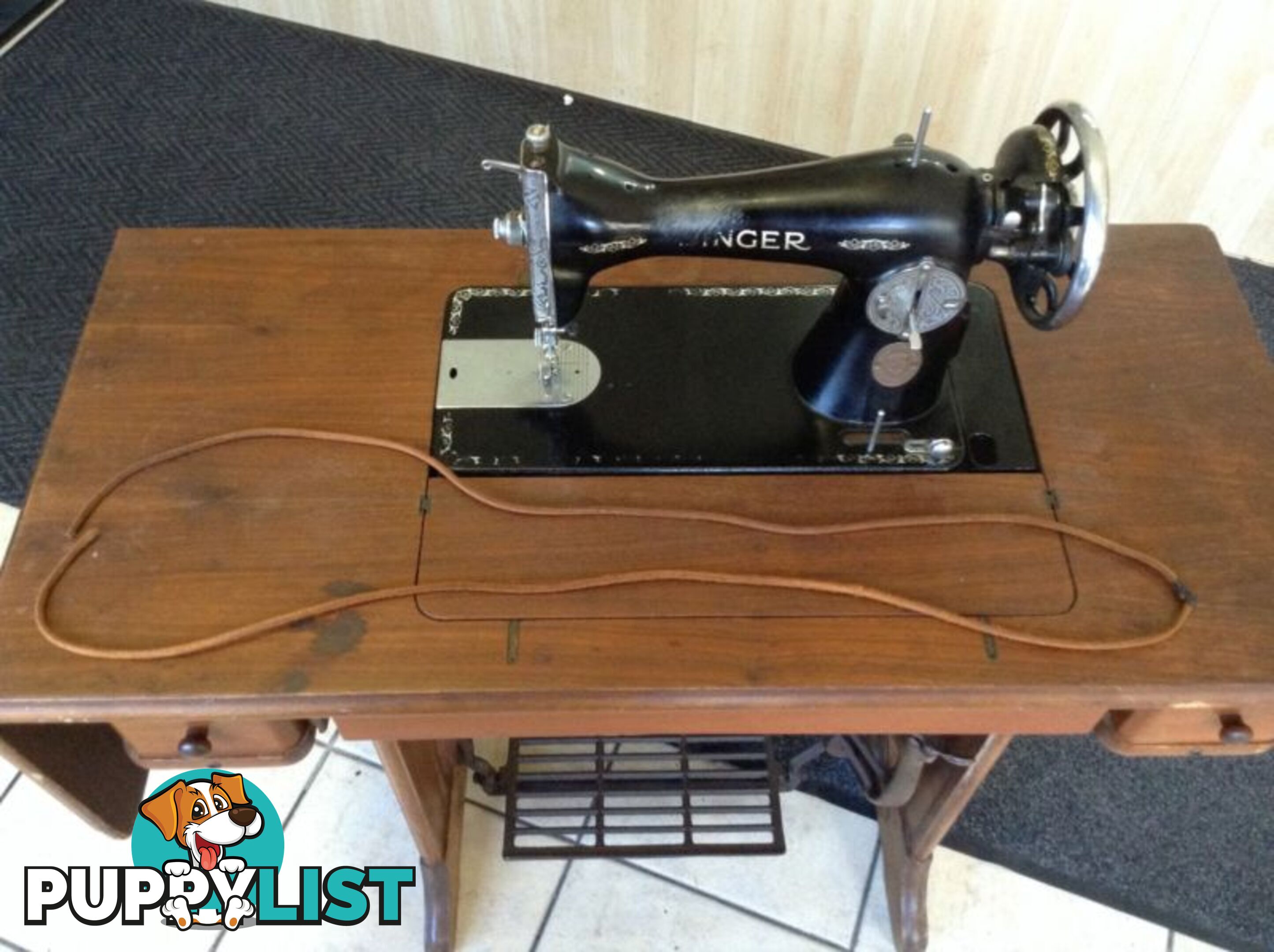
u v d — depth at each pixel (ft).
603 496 3.59
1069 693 3.15
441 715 3.25
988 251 3.41
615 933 5.26
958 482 3.62
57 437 3.66
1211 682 3.14
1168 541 3.44
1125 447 3.69
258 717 3.16
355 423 3.74
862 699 3.17
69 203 8.22
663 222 3.37
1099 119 7.63
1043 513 3.52
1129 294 4.12
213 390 3.81
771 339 4.02
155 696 3.09
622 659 3.19
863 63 7.98
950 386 3.86
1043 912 5.29
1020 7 7.20
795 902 5.34
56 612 3.25
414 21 9.24
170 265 4.20
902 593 3.33
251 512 3.49
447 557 3.41
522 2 8.63
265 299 4.09
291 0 9.52
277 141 8.75
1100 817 5.55
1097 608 3.29
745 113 8.77
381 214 8.27
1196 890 5.33
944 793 4.36
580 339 3.99
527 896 5.36
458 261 4.24
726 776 5.53
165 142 8.70
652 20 8.32
